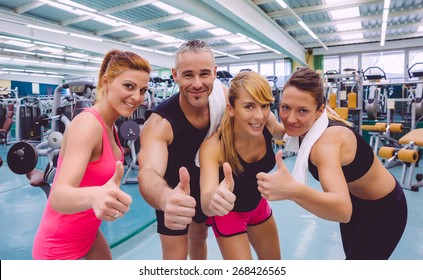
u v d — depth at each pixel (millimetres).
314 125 1123
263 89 1084
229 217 1300
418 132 4344
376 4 8102
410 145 4207
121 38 11930
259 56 15062
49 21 9484
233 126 1229
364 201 1389
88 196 858
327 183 990
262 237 1519
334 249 2564
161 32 9773
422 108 6020
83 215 1169
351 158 1144
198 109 1325
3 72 17891
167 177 1465
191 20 9500
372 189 1321
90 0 7473
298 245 2654
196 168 1448
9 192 4461
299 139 1264
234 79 1144
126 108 1157
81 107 4324
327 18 9445
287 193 903
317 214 953
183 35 11430
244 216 1338
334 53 13570
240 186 1299
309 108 1086
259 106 1103
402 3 8383
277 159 917
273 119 1380
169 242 1410
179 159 1406
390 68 12938
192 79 1220
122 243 2730
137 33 11219
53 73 19125
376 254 1378
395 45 12391
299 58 12781
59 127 4094
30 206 3812
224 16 7738
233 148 1239
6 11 8078
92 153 1125
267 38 8789
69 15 8945
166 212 857
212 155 1243
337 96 6527
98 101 1211
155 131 1320
